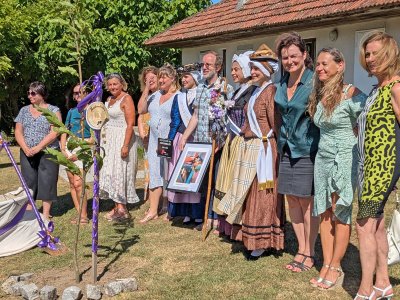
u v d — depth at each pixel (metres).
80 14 4.31
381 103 3.49
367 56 3.55
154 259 5.02
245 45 13.05
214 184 5.86
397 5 8.02
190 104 6.11
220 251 5.23
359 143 3.66
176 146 6.23
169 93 6.48
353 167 3.96
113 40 16.56
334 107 3.94
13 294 4.21
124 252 5.24
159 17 17.27
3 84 17.02
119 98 6.56
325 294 4.11
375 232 3.73
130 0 16.89
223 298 4.07
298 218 4.66
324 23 9.98
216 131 5.50
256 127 4.75
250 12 12.80
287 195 4.56
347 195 3.97
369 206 3.54
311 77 4.30
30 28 16.27
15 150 15.12
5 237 5.31
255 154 4.75
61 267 4.85
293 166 4.44
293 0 11.52
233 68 5.09
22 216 5.43
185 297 4.10
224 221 5.55
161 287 4.30
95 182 4.30
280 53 4.40
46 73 17.03
